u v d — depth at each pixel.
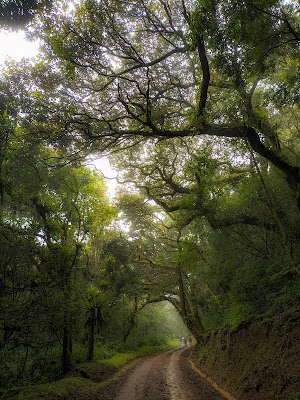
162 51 14.52
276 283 13.15
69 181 15.45
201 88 10.52
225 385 11.46
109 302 17.08
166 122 13.02
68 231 14.51
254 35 8.85
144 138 14.79
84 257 21.33
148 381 13.23
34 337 10.00
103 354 20.03
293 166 11.38
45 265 11.66
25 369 12.49
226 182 15.12
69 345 13.76
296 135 12.74
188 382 12.66
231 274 17.36
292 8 9.55
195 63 14.05
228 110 9.69
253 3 8.20
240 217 13.91
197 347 25.08
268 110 11.26
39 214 13.65
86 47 11.89
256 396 8.39
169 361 22.64
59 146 14.13
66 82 13.86
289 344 8.50
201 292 27.39
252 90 11.02
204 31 8.55
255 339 10.99
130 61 14.23
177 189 18.73
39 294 10.31
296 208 12.34
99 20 11.82
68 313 11.16
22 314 9.23
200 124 10.57
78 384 10.88
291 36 9.72
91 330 16.23
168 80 15.14
